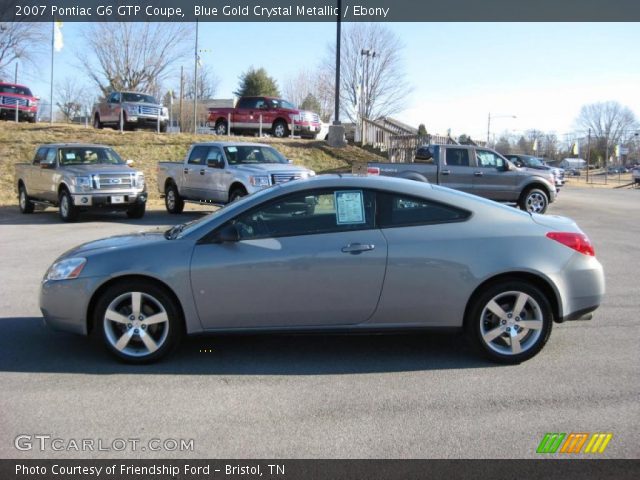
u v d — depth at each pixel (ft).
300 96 201.77
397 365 16.97
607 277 28.78
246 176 46.16
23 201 56.29
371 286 16.42
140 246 16.79
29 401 14.44
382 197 16.93
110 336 16.69
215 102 186.50
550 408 14.12
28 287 26.27
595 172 214.07
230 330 16.71
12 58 142.72
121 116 86.07
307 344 18.76
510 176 55.57
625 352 17.98
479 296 16.61
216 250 16.48
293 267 16.31
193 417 13.65
